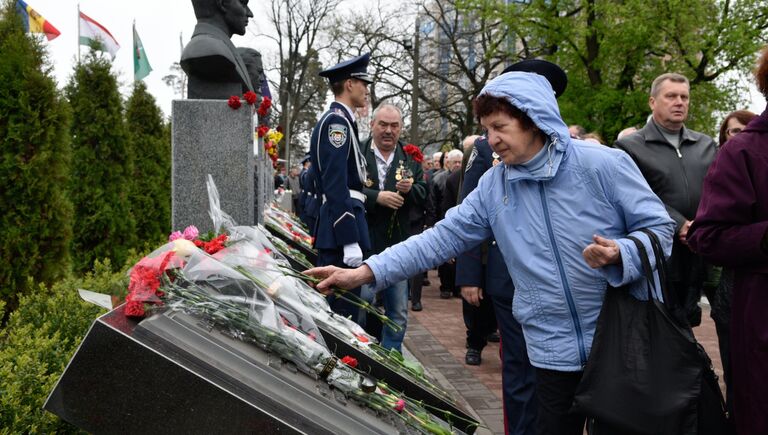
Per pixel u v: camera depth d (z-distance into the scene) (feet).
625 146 14.26
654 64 54.95
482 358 21.13
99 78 24.03
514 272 8.34
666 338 7.27
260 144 19.54
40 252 15.83
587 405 7.23
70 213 16.51
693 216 13.67
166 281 6.58
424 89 100.37
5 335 11.66
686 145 14.15
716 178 8.48
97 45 24.36
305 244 20.98
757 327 7.99
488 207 8.59
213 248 7.72
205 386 5.29
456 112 90.58
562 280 7.92
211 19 17.78
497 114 7.78
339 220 14.11
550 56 57.88
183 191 16.51
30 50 15.89
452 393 17.22
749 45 48.73
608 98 52.19
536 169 7.82
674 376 7.13
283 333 6.80
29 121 15.37
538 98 7.73
